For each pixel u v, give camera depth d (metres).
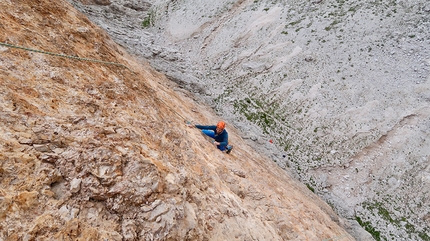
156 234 3.85
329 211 13.69
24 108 3.83
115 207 3.73
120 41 21.50
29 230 2.84
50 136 3.74
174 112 9.33
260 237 5.49
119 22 28.08
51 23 6.89
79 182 3.59
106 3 30.53
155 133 5.88
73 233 3.16
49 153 3.58
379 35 22.14
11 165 3.14
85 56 6.89
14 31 5.21
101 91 5.77
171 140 6.31
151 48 24.50
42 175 3.34
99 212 3.58
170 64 23.62
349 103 19.41
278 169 14.73
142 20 32.53
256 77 23.12
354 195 16.02
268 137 19.33
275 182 10.40
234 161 9.09
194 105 15.80
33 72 4.66
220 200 5.64
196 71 24.72
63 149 3.75
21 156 3.29
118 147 4.37
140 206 3.96
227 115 20.42
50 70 5.04
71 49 6.54
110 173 3.91
